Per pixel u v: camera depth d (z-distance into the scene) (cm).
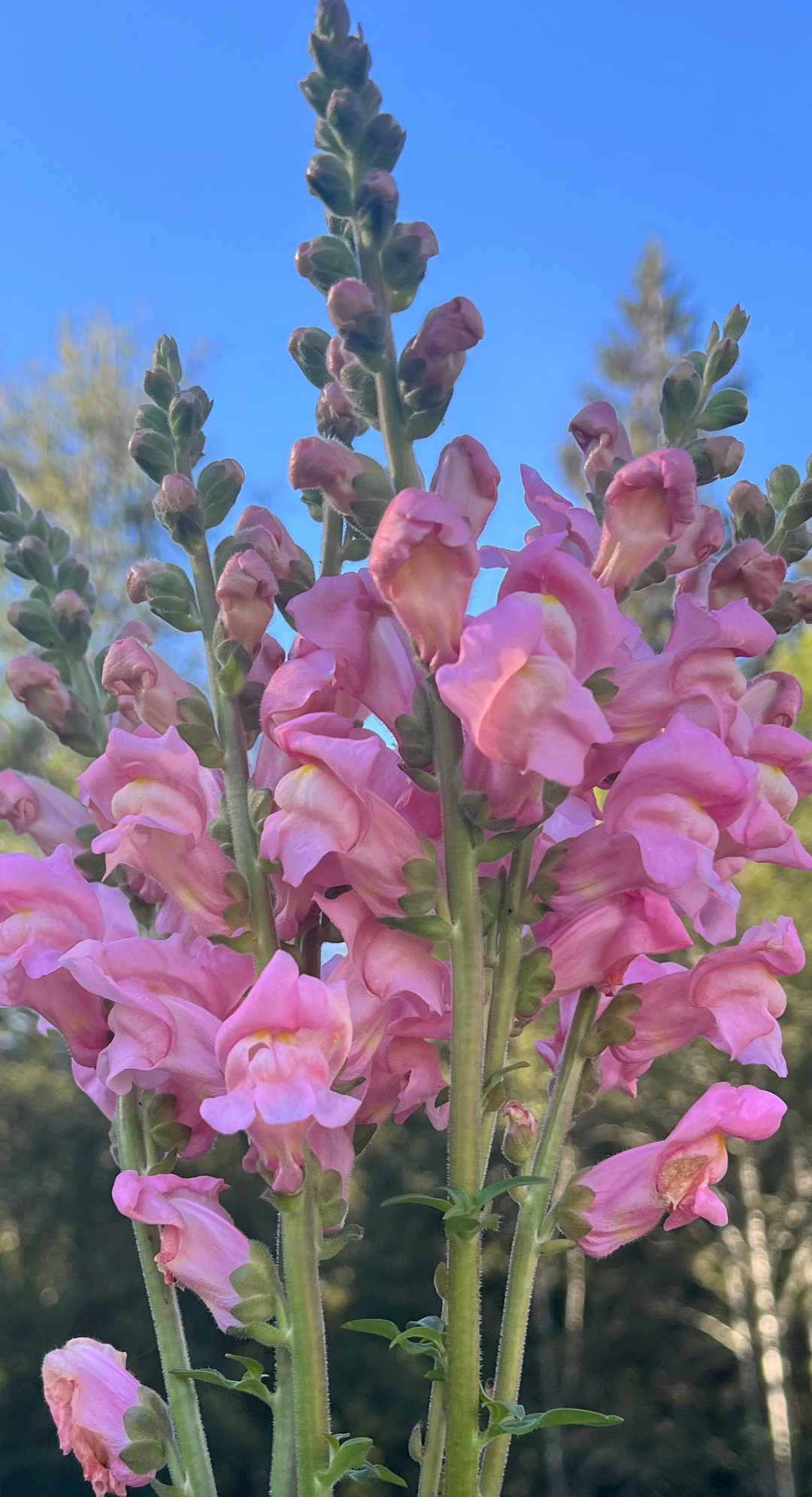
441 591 29
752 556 35
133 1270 304
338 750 29
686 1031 33
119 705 35
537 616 28
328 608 31
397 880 30
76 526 324
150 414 36
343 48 35
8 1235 315
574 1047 32
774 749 32
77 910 32
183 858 31
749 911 289
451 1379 29
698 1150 32
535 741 28
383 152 35
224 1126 27
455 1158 29
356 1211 309
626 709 31
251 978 32
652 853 29
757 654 31
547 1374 325
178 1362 32
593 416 37
